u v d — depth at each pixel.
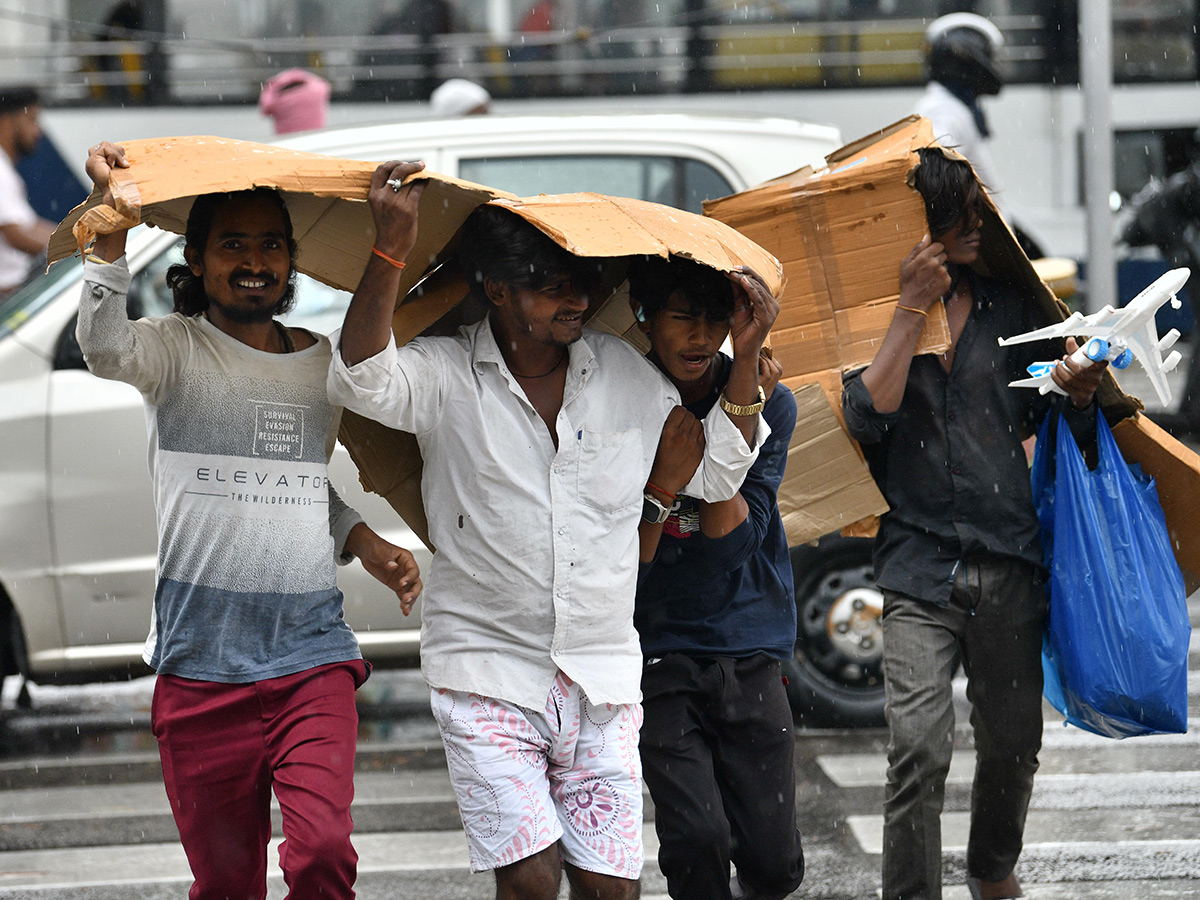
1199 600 33.38
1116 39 52.28
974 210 14.43
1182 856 17.36
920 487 14.58
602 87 48.69
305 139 22.73
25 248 34.22
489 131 22.73
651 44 48.62
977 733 15.01
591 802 11.55
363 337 10.77
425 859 18.17
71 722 25.20
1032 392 14.88
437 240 12.05
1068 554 14.30
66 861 18.27
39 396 21.80
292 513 11.67
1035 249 51.84
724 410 11.65
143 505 21.98
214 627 11.54
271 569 11.57
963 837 18.30
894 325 14.31
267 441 11.62
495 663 11.35
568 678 11.45
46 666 22.03
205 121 47.25
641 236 11.08
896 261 14.68
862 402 14.27
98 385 21.98
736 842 13.22
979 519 14.42
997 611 14.44
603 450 11.34
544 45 48.62
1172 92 52.50
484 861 11.28
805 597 22.55
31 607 21.81
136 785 21.42
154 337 11.46
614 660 11.53
